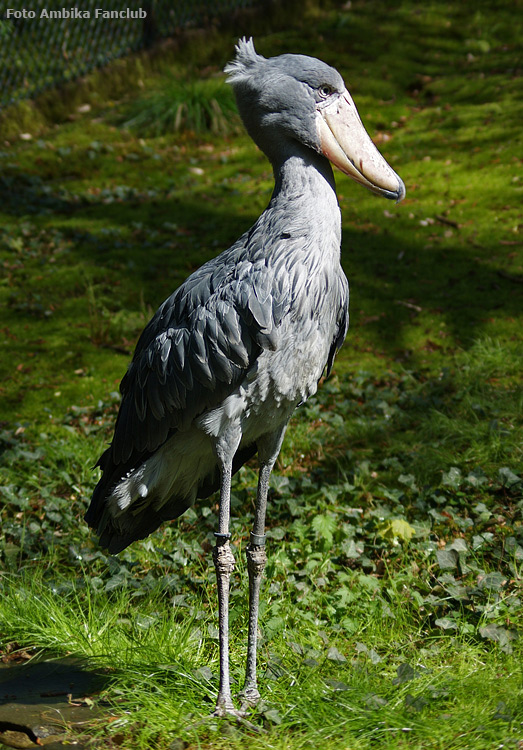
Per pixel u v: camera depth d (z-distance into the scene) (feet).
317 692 19.61
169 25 97.04
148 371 20.04
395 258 57.00
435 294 52.44
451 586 25.14
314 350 19.22
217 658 22.34
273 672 21.01
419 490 32.89
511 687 19.79
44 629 23.62
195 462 20.84
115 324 51.83
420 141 72.49
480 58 87.51
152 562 28.94
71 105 87.35
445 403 39.88
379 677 20.98
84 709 19.76
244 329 18.61
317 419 39.99
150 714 18.84
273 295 18.53
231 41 93.71
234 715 18.90
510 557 26.40
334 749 17.46
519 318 48.57
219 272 19.35
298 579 27.12
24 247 62.03
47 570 28.30
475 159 68.49
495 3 98.27
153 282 56.54
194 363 18.98
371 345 48.11
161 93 84.64
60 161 77.00
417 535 28.99
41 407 43.06
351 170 19.79
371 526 29.63
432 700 19.40
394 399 41.47
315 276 18.86
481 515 29.84
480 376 41.81
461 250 57.11
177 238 62.69
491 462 34.09
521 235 57.67
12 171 74.64
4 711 19.62
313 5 98.73
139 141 80.07
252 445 21.91
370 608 24.77
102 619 24.43
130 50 94.48
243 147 78.28
